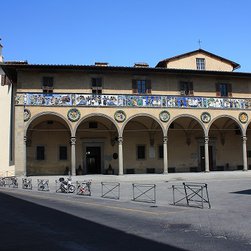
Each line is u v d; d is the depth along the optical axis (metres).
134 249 9.31
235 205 17.72
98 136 40.81
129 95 36.91
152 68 37.62
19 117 34.31
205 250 9.20
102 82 37.44
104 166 40.53
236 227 12.19
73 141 35.00
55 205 18.55
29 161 38.53
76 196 23.33
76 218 14.26
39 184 29.45
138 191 25.69
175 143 42.94
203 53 42.78
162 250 9.20
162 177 35.34
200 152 43.59
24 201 20.47
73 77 36.91
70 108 35.38
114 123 36.22
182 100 38.31
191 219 13.96
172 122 41.59
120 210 16.59
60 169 39.38
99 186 29.84
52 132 39.69
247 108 40.50
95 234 11.18
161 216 14.77
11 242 10.26
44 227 12.41
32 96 34.75
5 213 15.87
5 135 43.97
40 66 35.28
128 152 41.44
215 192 24.25
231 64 43.56
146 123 41.09
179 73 39.00
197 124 42.31
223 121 43.00
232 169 44.53
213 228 12.09
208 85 40.31
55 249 9.37
